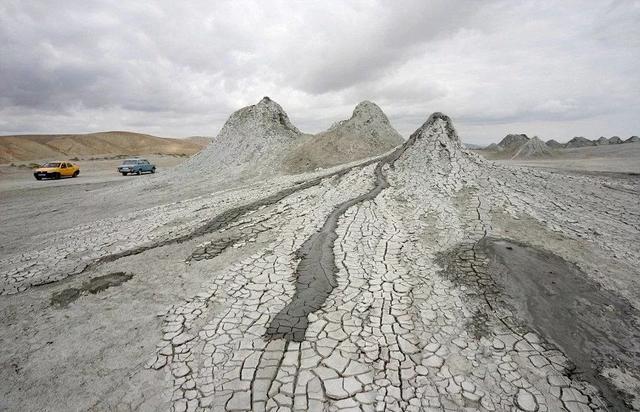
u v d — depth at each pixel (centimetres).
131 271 702
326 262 700
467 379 410
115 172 3139
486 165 1327
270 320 520
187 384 407
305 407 372
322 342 470
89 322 530
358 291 593
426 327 500
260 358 444
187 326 512
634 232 872
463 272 654
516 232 841
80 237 948
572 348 466
